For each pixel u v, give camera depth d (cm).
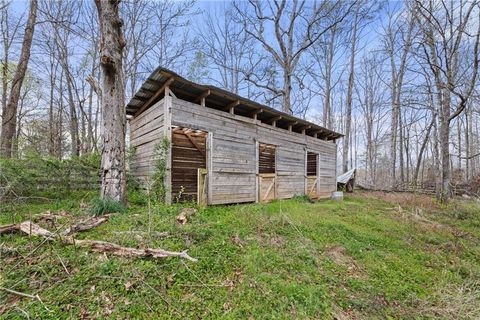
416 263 405
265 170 902
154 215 434
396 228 593
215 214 549
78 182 661
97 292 234
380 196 1189
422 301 290
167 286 254
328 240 459
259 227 467
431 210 861
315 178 1116
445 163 1042
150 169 647
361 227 581
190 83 597
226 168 711
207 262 304
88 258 281
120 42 496
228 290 262
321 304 257
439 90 1085
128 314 214
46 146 1407
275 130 903
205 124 655
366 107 2417
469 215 752
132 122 853
